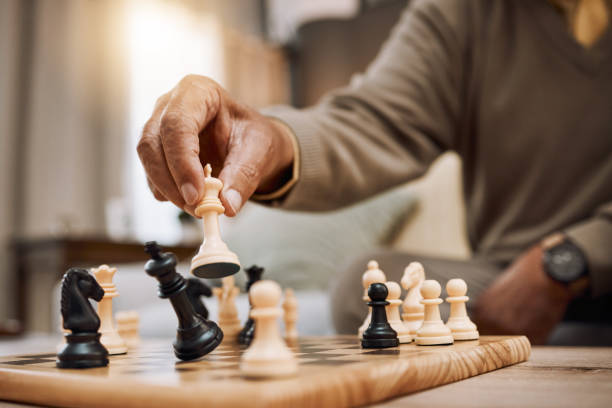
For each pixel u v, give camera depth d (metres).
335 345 0.94
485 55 1.79
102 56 4.51
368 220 2.65
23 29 4.12
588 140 1.63
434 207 2.80
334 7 5.17
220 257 0.73
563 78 1.67
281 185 1.22
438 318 0.86
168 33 4.93
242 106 0.98
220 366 0.67
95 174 4.36
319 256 2.61
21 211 3.97
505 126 1.74
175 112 0.82
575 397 0.57
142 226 4.57
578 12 1.68
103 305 0.92
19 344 1.78
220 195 0.82
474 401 0.56
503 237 1.74
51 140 4.10
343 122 1.55
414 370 0.61
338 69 4.93
